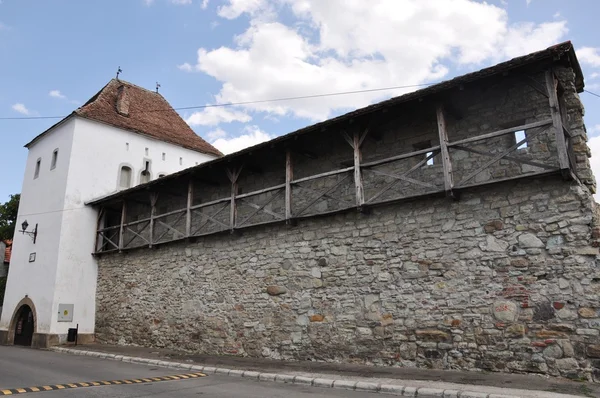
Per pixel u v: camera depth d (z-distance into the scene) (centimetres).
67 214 1678
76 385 783
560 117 734
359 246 977
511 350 757
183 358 1133
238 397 666
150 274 1467
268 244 1145
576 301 715
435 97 862
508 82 852
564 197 755
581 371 693
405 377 762
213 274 1259
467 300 816
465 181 830
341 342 957
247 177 1310
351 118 945
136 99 2167
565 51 722
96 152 1806
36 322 1644
